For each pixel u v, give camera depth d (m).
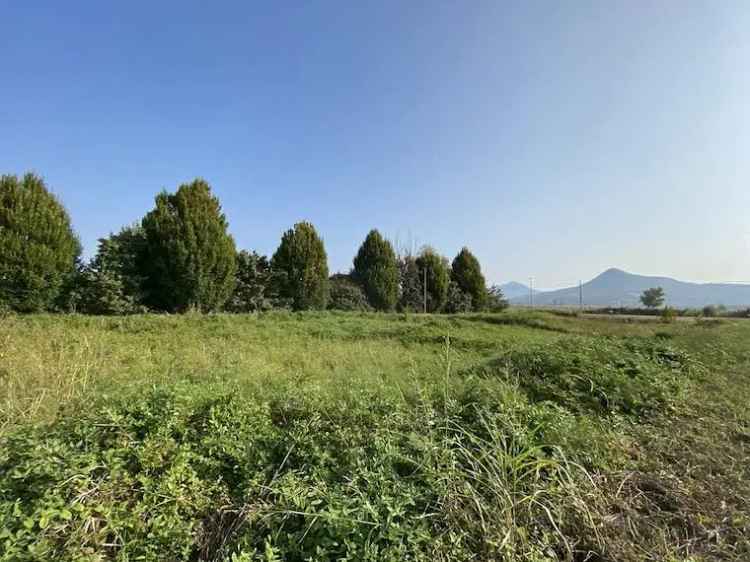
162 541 2.21
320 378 5.18
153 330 9.34
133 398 3.35
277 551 2.04
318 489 2.43
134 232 14.23
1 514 2.11
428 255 25.30
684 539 2.43
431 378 5.20
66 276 12.25
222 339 8.56
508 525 2.22
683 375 5.49
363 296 21.78
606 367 5.04
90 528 2.17
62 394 3.83
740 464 3.23
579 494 2.58
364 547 2.00
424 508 2.37
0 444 2.71
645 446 3.52
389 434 2.95
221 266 14.38
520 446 2.96
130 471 2.57
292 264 18.08
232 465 2.77
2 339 6.46
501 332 13.35
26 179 11.52
